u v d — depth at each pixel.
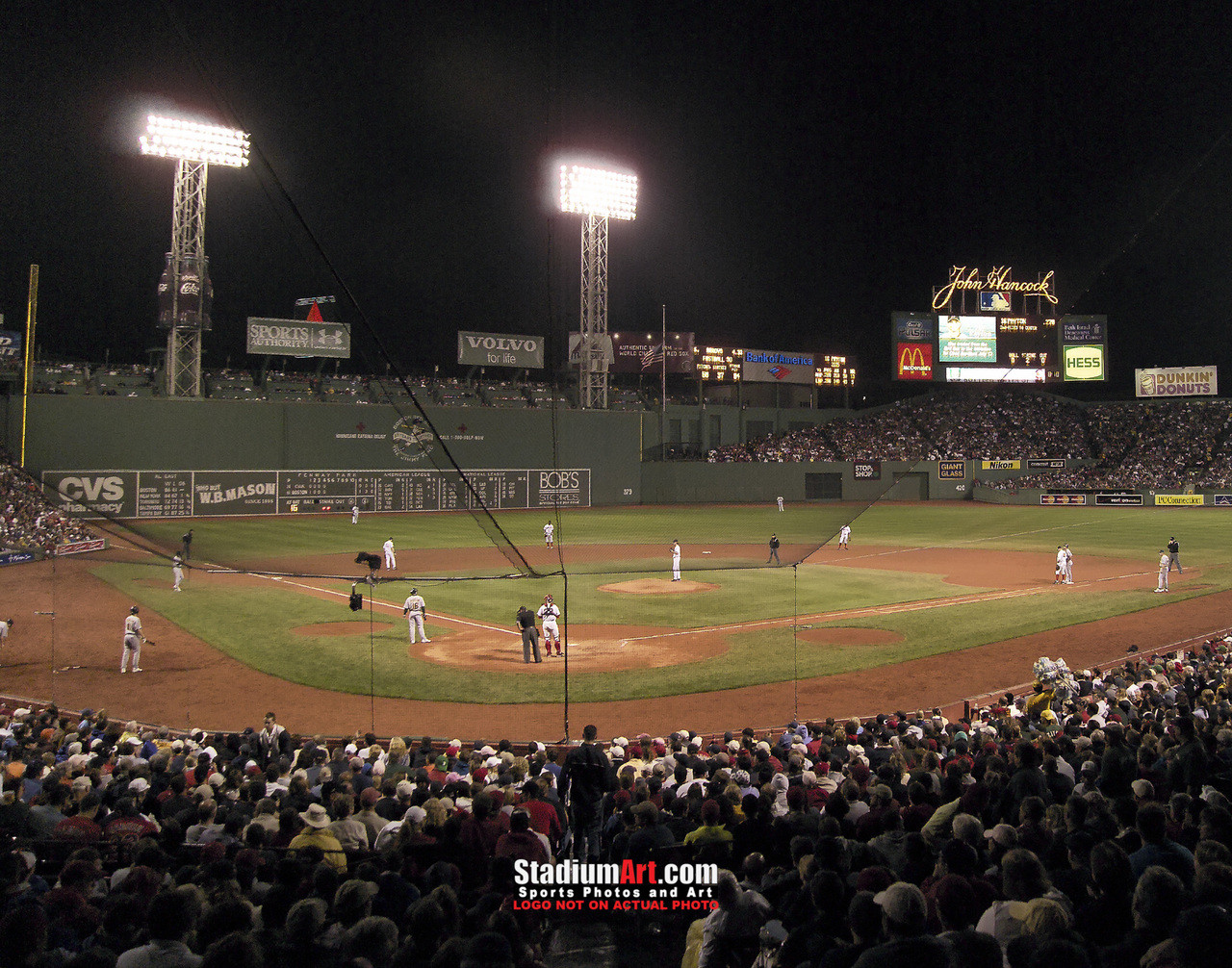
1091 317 74.88
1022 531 49.34
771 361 77.00
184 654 18.59
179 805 7.43
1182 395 75.25
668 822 6.80
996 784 7.60
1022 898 4.39
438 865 5.48
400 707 14.88
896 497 72.50
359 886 4.28
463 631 20.89
